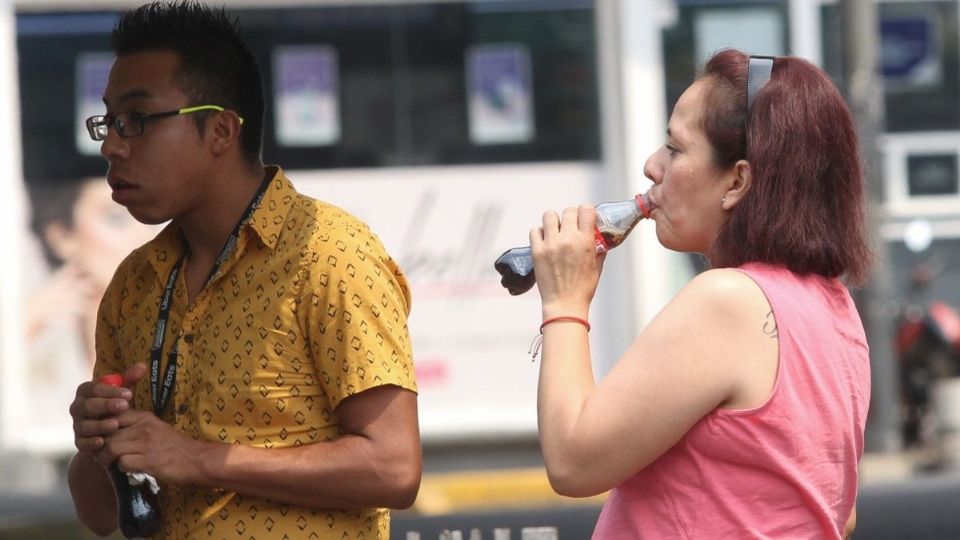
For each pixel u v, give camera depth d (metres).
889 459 29.59
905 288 36.12
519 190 31.84
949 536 18.23
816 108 7.09
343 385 7.98
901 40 35.19
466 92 31.72
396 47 31.55
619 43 31.47
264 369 8.05
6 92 30.09
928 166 35.59
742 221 7.09
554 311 7.27
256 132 8.52
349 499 8.00
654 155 7.54
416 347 31.55
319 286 8.03
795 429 6.88
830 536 7.01
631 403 6.86
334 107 31.47
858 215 7.19
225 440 8.05
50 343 30.45
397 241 31.67
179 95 8.26
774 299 6.95
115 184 8.37
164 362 8.34
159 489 8.18
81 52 30.50
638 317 31.11
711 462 6.94
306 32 31.25
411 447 8.08
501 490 26.02
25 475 28.41
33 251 30.41
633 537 7.11
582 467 6.89
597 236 7.44
